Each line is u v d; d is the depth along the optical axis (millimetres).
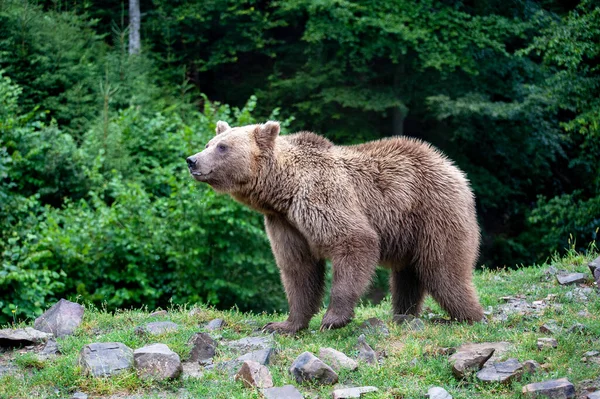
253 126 11844
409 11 32969
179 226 22250
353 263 11016
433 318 12328
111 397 8891
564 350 9672
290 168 11422
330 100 33219
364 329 11188
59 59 30125
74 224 21609
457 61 31938
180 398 8867
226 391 8930
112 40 38656
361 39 33969
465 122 34312
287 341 10945
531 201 37156
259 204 11680
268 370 9281
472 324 11492
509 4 34312
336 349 10336
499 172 36781
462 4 33469
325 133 35969
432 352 9930
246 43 37594
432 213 11648
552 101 30281
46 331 11562
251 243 23016
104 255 21188
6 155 21156
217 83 40062
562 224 27547
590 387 8406
